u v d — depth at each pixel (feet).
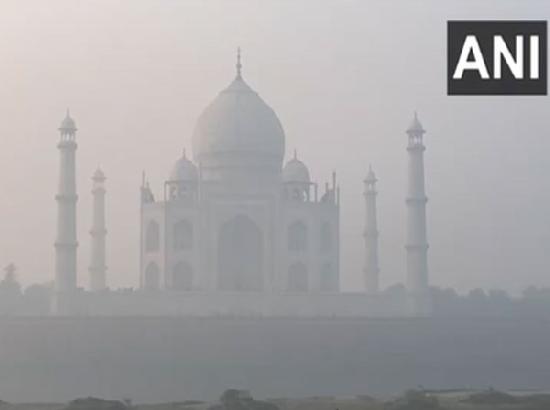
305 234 629.10
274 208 622.13
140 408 313.94
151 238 632.79
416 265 603.26
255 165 637.30
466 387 476.95
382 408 306.55
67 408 305.73
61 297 584.81
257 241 634.84
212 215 619.67
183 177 638.12
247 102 652.07
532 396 328.90
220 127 640.99
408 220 608.60
